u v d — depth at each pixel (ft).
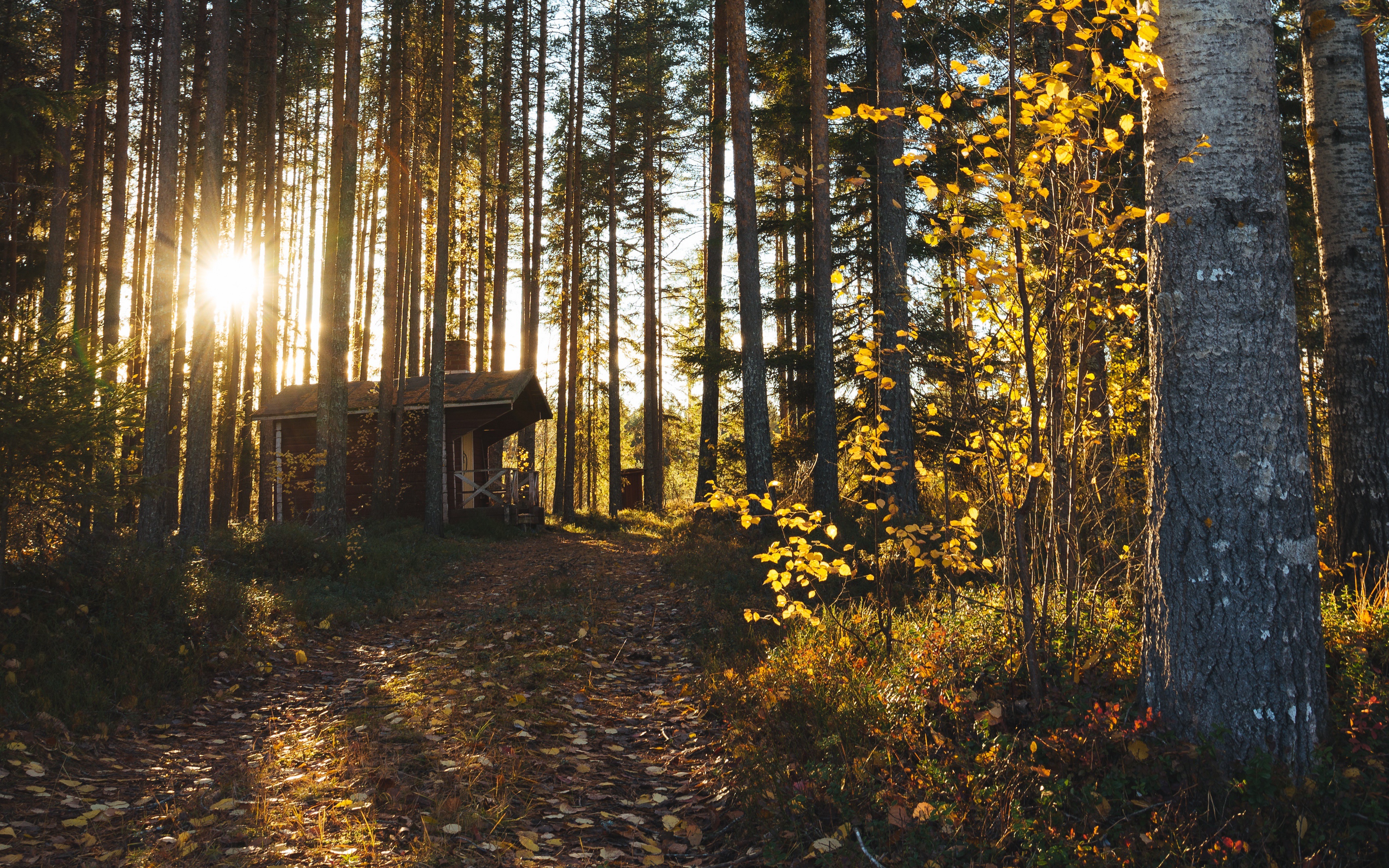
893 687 16.20
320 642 27.30
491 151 91.35
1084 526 19.33
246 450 70.33
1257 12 12.57
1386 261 27.50
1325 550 20.20
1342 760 11.69
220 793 14.24
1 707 16.25
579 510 116.26
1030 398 14.26
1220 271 12.25
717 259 60.70
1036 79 13.58
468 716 18.16
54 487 20.97
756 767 14.05
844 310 56.59
